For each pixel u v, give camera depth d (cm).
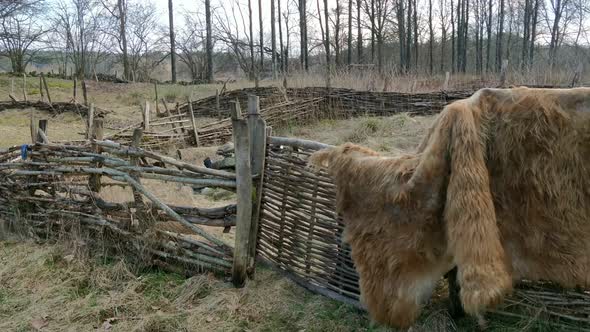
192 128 934
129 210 387
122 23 3259
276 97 1233
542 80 1434
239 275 341
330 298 321
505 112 206
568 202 201
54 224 433
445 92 1234
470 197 198
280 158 337
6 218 463
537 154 201
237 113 321
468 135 201
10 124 1238
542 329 263
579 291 253
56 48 3403
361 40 3459
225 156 698
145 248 377
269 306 319
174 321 307
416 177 218
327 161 270
